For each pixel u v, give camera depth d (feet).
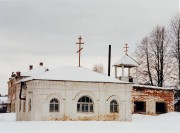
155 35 204.23
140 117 142.61
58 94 111.14
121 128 82.23
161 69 200.03
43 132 71.61
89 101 114.73
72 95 112.47
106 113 115.65
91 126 86.12
